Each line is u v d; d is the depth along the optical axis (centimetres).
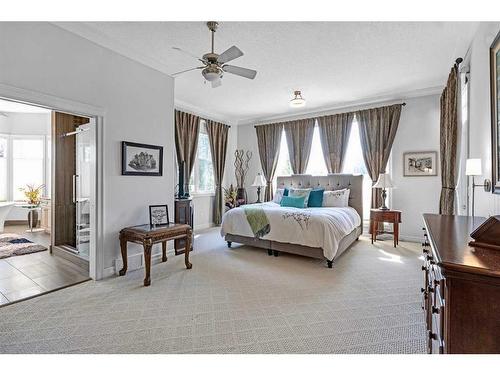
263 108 598
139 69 352
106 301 253
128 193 339
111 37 301
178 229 332
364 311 234
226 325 212
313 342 190
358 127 547
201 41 308
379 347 184
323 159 602
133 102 344
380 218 467
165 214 361
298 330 205
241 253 420
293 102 454
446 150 375
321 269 345
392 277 316
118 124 327
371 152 528
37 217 626
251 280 307
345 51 331
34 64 250
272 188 662
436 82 439
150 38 302
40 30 254
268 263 370
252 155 706
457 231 158
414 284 294
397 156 512
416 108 493
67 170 423
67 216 422
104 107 311
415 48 324
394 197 514
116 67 323
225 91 483
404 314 228
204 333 201
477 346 93
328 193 510
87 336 196
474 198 286
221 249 446
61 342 189
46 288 280
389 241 498
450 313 97
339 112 580
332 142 576
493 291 90
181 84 449
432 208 479
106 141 313
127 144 335
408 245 468
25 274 321
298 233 373
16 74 238
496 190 209
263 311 235
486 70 252
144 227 327
